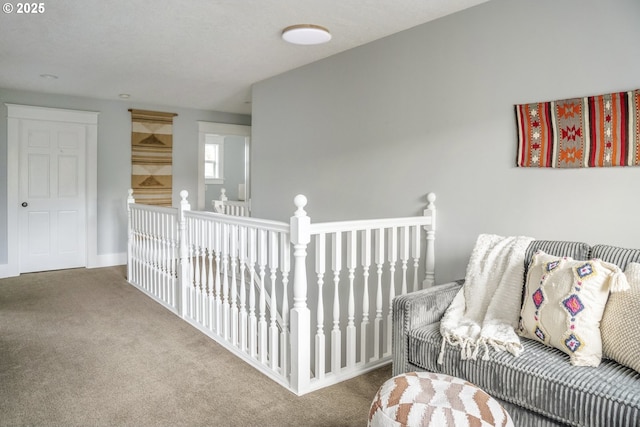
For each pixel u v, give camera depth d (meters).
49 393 2.33
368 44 3.52
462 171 2.89
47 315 3.72
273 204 4.69
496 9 2.67
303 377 2.34
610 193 2.24
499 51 2.67
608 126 2.22
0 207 5.17
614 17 2.20
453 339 1.97
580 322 1.74
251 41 3.47
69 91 5.29
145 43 3.50
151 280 4.37
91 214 5.77
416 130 3.17
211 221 3.20
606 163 2.23
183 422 2.05
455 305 2.31
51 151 5.50
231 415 2.12
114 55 3.83
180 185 6.50
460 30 2.87
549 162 2.45
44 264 5.54
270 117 4.68
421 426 1.33
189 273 3.63
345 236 3.74
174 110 6.37
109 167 5.90
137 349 2.97
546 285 1.90
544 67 2.47
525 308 1.99
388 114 3.38
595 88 2.27
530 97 2.53
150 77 4.61
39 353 2.88
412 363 2.13
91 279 5.11
